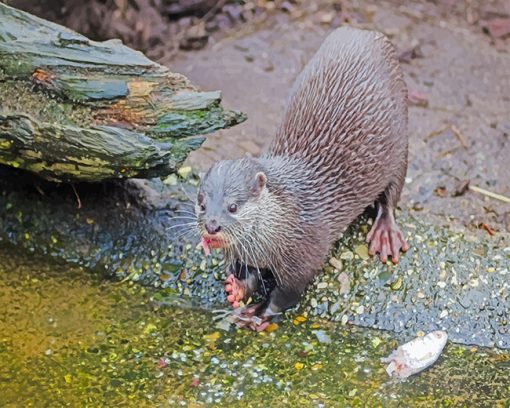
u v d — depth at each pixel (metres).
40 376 6.28
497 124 8.63
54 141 6.49
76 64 6.53
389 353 6.54
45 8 8.50
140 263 7.21
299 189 6.52
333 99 6.86
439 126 8.57
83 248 7.30
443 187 7.82
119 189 7.45
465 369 6.43
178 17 9.77
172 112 6.56
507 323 6.71
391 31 9.72
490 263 6.99
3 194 7.48
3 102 6.54
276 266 6.55
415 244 7.13
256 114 8.61
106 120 6.54
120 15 9.33
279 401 6.12
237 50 9.49
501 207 7.64
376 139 6.90
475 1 10.10
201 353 6.51
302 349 6.55
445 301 6.80
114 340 6.62
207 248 6.18
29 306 6.88
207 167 7.77
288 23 9.85
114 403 6.09
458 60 9.45
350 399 6.15
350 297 6.86
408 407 6.12
